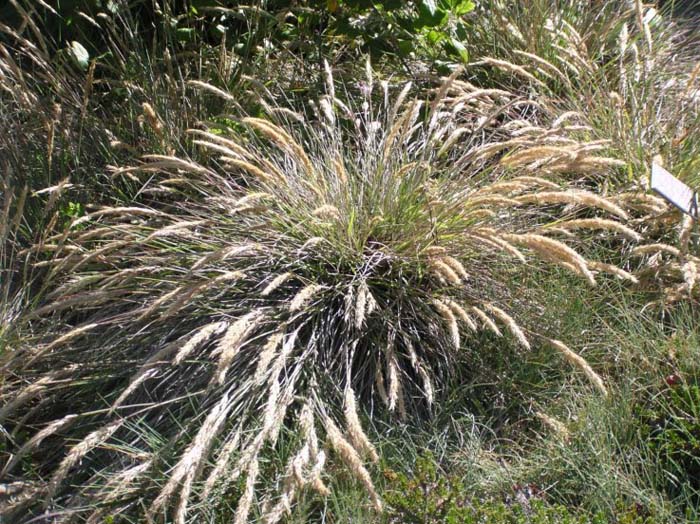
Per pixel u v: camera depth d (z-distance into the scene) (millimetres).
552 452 3529
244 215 4156
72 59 4867
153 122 4398
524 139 4328
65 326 4102
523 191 4332
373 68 5641
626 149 4719
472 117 5160
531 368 3910
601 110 4945
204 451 3262
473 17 5797
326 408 3635
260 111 5047
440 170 4316
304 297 3645
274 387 3414
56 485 3248
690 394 3586
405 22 5164
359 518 3182
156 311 3893
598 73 5375
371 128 4594
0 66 4840
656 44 5824
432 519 3193
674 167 4656
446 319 3711
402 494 3270
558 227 4051
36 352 3848
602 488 3322
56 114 4582
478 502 3283
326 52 5594
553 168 4164
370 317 3941
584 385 3818
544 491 3408
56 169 4652
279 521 3279
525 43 5559
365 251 4117
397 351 3938
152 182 4629
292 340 3617
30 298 4203
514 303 4035
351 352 3830
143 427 3670
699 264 4098
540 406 3783
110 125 4855
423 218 4066
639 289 4215
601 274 4273
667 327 4086
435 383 3881
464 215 4043
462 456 3576
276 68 5273
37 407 3699
